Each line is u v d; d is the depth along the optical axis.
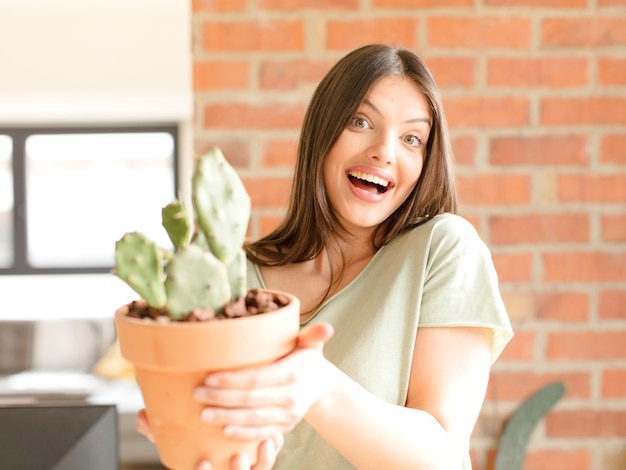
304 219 1.11
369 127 1.01
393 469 0.78
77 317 4.70
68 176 5.04
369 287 1.06
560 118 1.73
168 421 0.63
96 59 4.46
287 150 1.72
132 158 5.04
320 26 1.71
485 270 1.00
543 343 1.75
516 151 1.73
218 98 1.71
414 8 1.71
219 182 0.63
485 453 1.75
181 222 0.63
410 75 1.00
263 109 1.71
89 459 0.81
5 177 5.01
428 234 1.01
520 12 1.71
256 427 0.62
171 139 5.04
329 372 0.71
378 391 0.97
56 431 0.81
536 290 1.74
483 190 1.74
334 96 1.01
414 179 1.03
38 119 4.96
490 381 1.75
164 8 4.39
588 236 1.75
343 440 0.75
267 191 1.72
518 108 1.73
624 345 1.75
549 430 1.76
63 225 5.05
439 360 0.96
